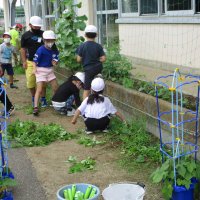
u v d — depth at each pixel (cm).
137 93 418
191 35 500
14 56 914
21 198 288
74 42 550
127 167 334
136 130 401
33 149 389
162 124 368
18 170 338
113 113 425
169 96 385
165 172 262
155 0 564
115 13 709
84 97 474
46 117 502
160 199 277
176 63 535
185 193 260
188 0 499
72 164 348
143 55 610
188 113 321
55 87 526
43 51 504
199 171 262
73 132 437
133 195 264
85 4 786
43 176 324
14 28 914
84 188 268
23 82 772
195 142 292
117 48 530
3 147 303
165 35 552
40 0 1109
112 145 388
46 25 1073
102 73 510
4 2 1499
